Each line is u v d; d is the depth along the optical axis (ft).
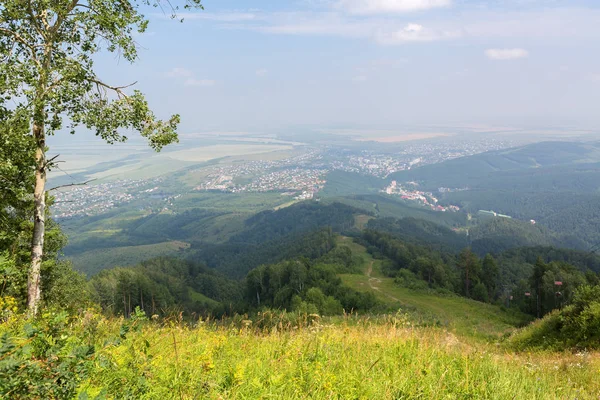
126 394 9.77
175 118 42.09
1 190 40.86
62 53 37.42
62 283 68.44
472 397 15.89
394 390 14.67
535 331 62.39
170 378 11.90
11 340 8.54
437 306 218.18
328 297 213.25
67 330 12.53
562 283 209.56
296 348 17.80
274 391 12.37
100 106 39.70
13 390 7.16
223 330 22.76
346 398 13.32
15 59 34.65
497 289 323.16
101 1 36.32
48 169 39.81
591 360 33.81
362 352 20.17
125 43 38.58
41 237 38.73
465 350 25.93
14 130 34.37
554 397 18.07
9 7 33.19
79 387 8.83
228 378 12.59
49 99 34.68
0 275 27.68
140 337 16.17
